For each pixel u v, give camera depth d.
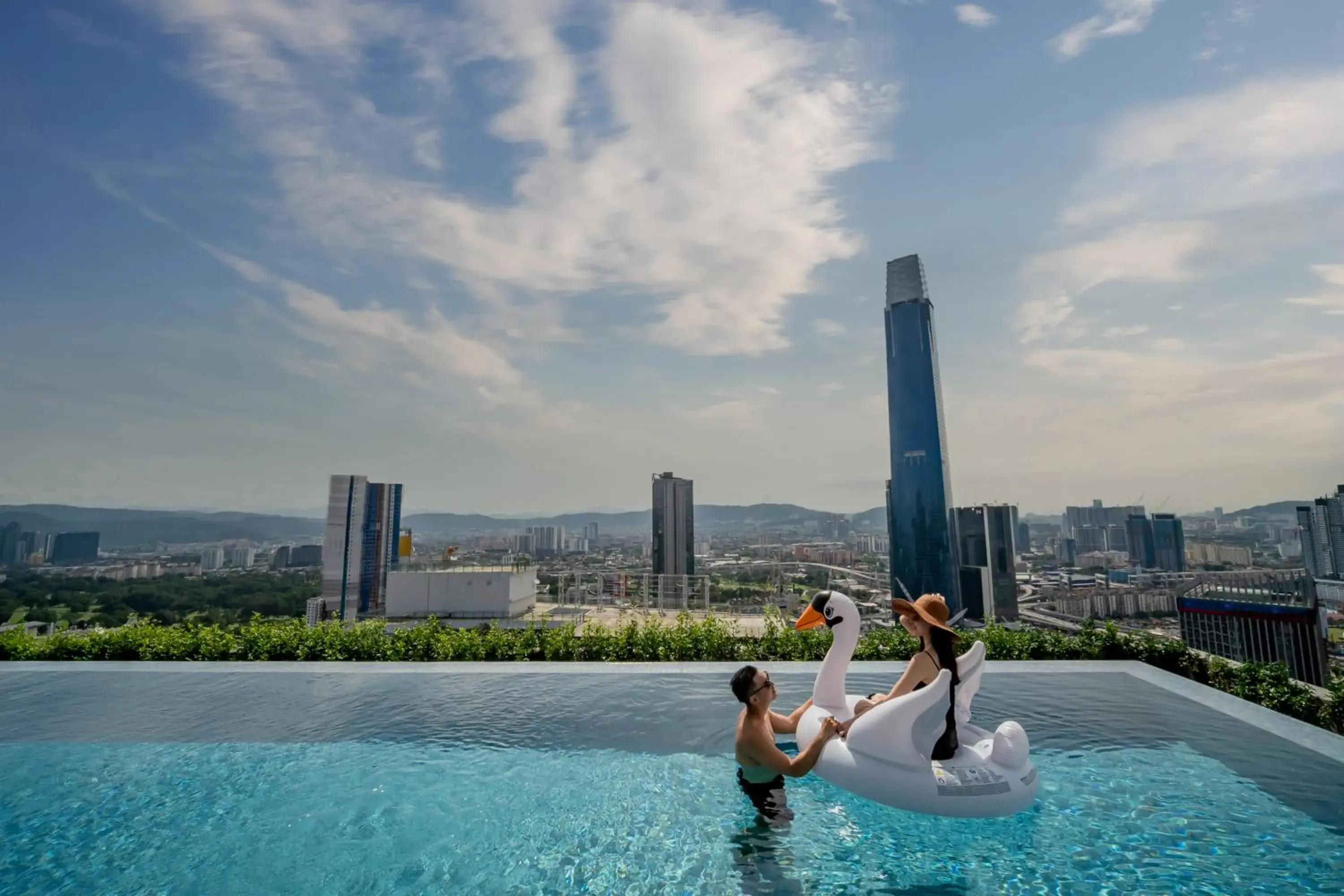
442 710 6.98
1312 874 3.82
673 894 3.72
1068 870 3.88
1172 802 4.71
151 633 9.47
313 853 4.25
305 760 5.75
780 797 4.80
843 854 4.09
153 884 3.91
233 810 4.87
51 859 4.21
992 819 4.39
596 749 5.91
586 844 4.31
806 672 8.36
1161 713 6.71
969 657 5.25
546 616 10.30
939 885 3.76
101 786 5.27
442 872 4.00
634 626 9.45
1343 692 6.56
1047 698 7.21
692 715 6.82
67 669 8.57
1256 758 5.51
